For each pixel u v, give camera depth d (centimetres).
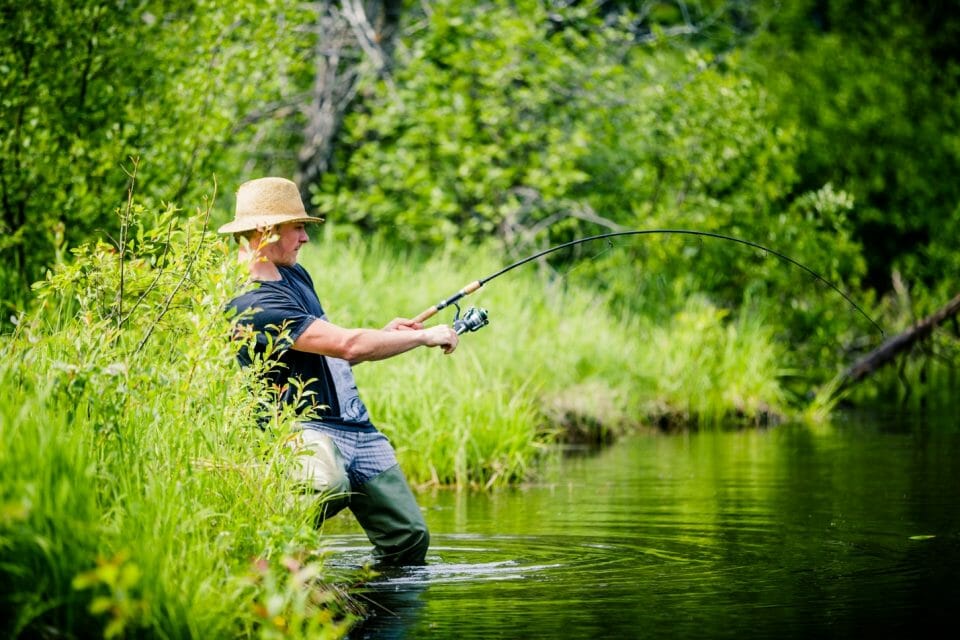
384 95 3064
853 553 1109
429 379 1833
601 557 1110
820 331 2908
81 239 1689
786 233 2994
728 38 4003
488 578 1022
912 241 4003
